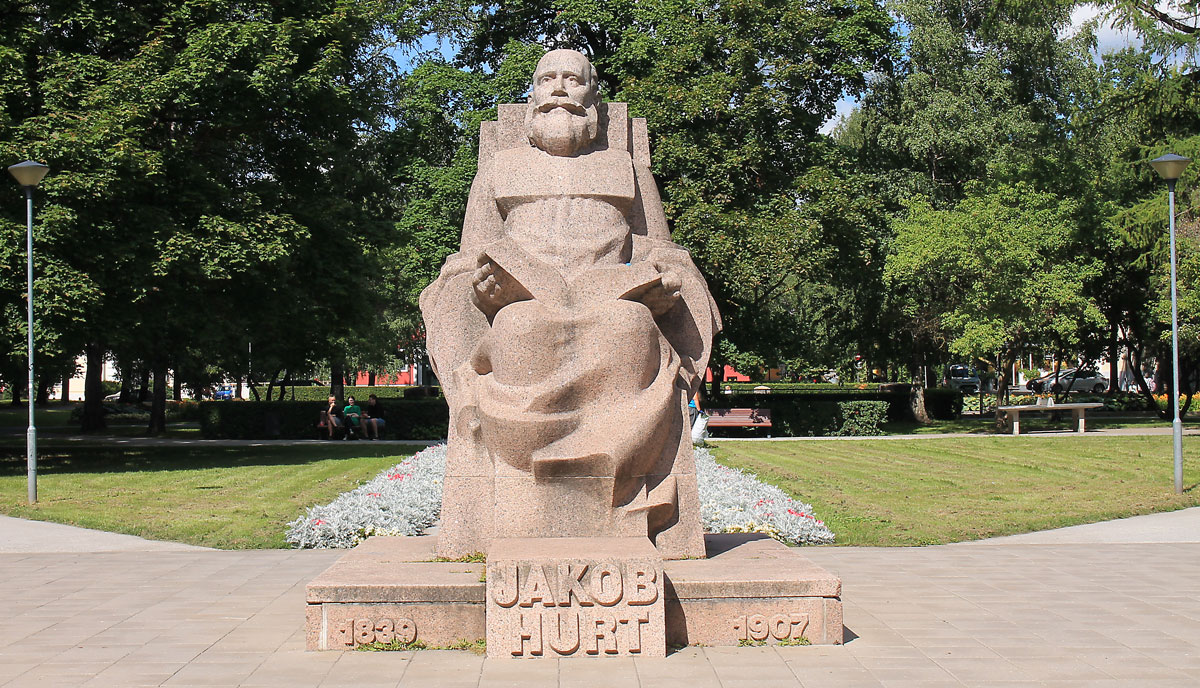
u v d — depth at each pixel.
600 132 7.71
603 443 6.46
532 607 5.65
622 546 6.01
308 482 15.27
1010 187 25.58
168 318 18.94
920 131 27.06
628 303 6.66
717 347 27.14
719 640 5.93
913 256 24.80
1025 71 28.86
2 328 16.50
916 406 32.31
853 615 6.75
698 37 25.06
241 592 7.66
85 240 17.05
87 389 31.44
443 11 27.03
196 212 18.34
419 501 10.66
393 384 63.41
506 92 24.81
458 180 24.38
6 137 16.80
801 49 25.64
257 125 19.66
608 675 5.30
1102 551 9.44
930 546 9.78
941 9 28.89
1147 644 5.99
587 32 27.56
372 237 21.17
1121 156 24.91
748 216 24.09
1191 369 33.53
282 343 24.12
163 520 11.46
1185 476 15.81
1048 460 18.53
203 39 17.92
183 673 5.44
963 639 6.09
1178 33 21.39
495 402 6.57
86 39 18.98
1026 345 27.77
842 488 14.16
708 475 11.85
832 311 33.31
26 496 13.88
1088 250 28.72
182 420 38.41
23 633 6.37
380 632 5.89
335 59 19.42
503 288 6.79
